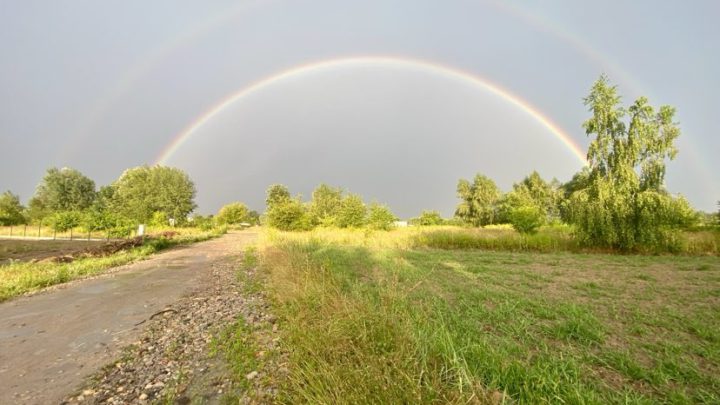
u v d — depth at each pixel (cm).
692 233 2019
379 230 2789
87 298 816
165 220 4578
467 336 437
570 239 2014
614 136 1898
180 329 573
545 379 309
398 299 572
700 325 501
